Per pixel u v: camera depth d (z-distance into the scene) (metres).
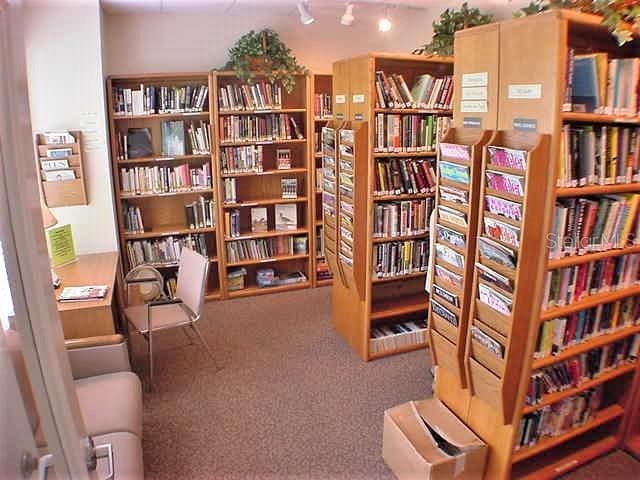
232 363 3.47
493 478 2.17
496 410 2.04
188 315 3.29
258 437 2.67
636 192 2.09
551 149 1.68
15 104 0.77
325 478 2.37
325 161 3.60
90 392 2.28
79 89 3.63
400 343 3.57
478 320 2.04
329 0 4.12
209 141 4.33
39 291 0.81
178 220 4.66
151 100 4.12
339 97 3.41
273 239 4.83
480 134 1.98
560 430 2.33
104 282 3.12
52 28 3.49
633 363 2.43
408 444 2.20
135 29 4.23
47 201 3.61
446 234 2.15
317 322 4.12
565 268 1.97
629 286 2.21
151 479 2.37
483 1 3.88
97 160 3.77
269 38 4.21
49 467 0.92
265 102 4.39
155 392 3.11
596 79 1.75
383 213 3.28
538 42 1.67
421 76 3.26
